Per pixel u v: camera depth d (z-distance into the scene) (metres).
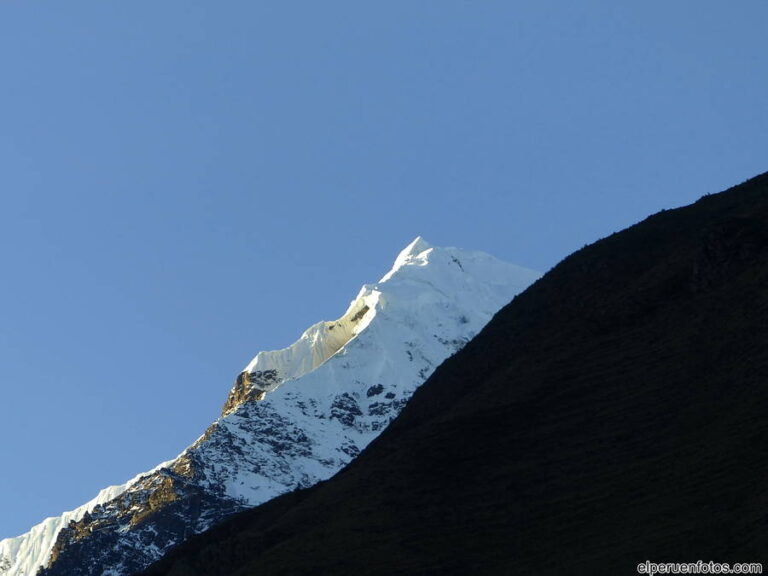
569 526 161.25
